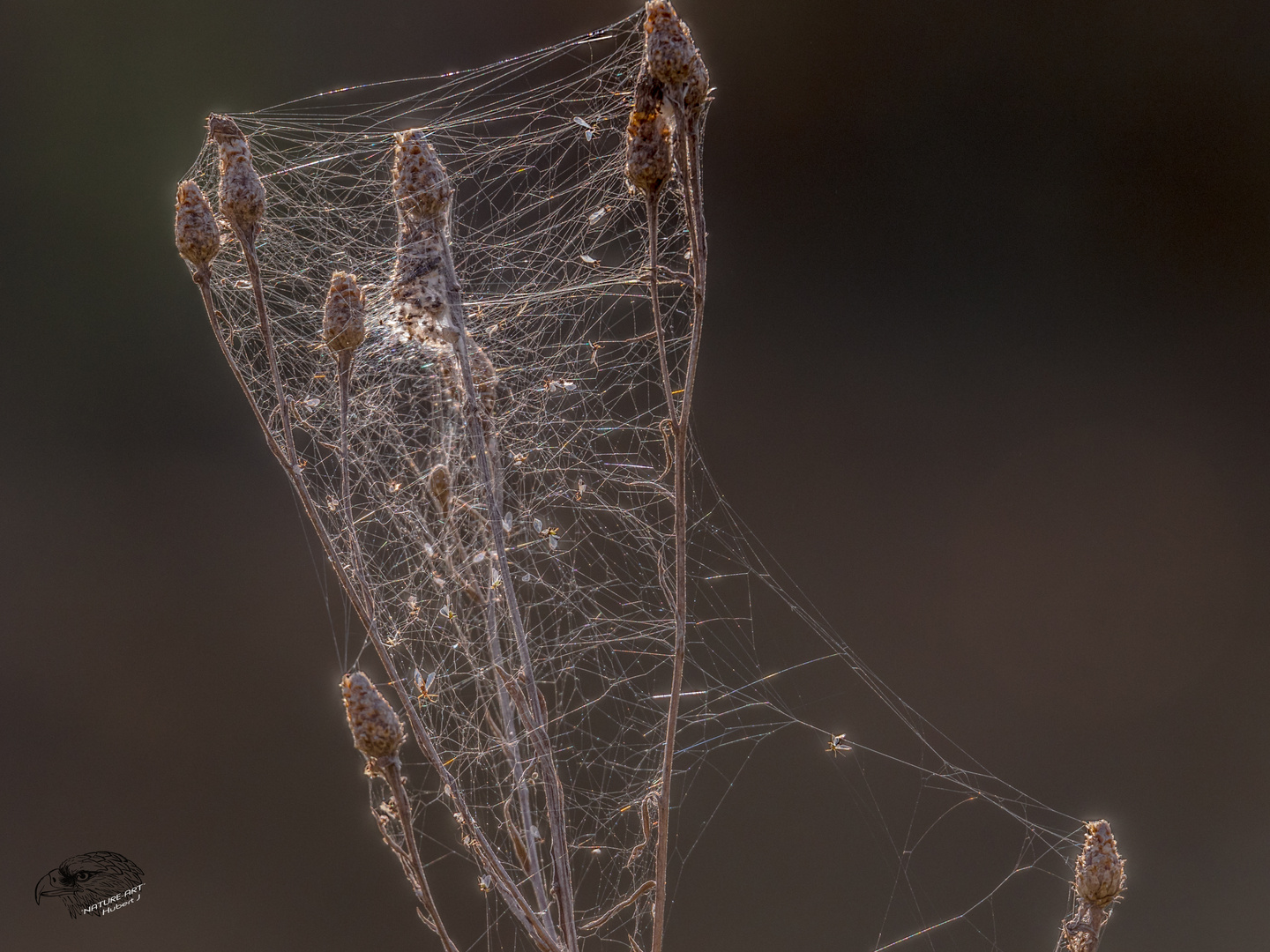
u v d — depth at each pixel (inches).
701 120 34.4
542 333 37.9
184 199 34.7
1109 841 34.3
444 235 34.9
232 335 36.7
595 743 40.6
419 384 37.0
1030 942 47.3
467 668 36.7
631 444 39.4
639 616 38.8
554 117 38.2
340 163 38.1
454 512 36.3
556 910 35.6
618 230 38.0
